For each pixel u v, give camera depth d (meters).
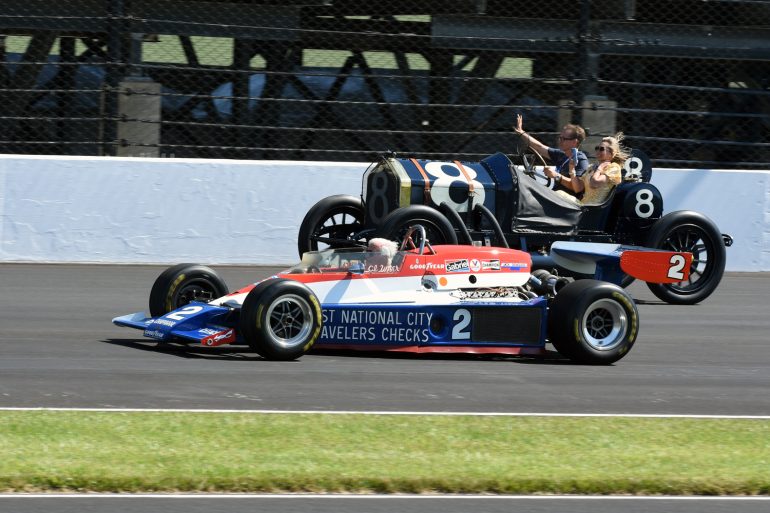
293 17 52.69
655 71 58.44
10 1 50.53
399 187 37.47
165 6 50.50
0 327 32.00
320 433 20.91
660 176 48.91
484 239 37.91
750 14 55.59
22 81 53.22
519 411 23.62
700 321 37.56
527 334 29.62
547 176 40.38
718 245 41.09
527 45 54.03
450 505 17.34
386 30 55.69
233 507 16.97
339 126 57.25
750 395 26.34
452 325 29.17
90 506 16.84
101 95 51.81
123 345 29.72
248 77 56.50
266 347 27.19
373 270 29.11
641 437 21.47
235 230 46.53
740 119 59.31
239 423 21.47
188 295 30.09
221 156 57.00
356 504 17.27
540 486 18.19
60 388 24.31
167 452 19.33
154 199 45.75
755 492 18.45
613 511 17.34
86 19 46.75
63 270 43.41
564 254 33.22
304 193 47.09
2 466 18.17
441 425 21.81
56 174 44.97
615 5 54.06
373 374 26.86
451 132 48.06
